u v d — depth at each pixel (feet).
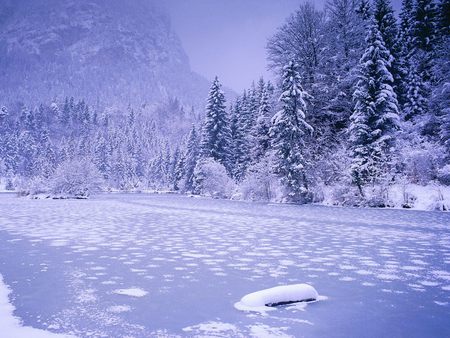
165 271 22.67
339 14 112.57
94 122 650.02
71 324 13.82
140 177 389.80
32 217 57.98
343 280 20.86
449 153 86.07
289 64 98.94
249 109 173.06
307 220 55.42
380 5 111.45
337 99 105.50
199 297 17.49
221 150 165.89
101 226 46.44
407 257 27.48
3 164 344.49
